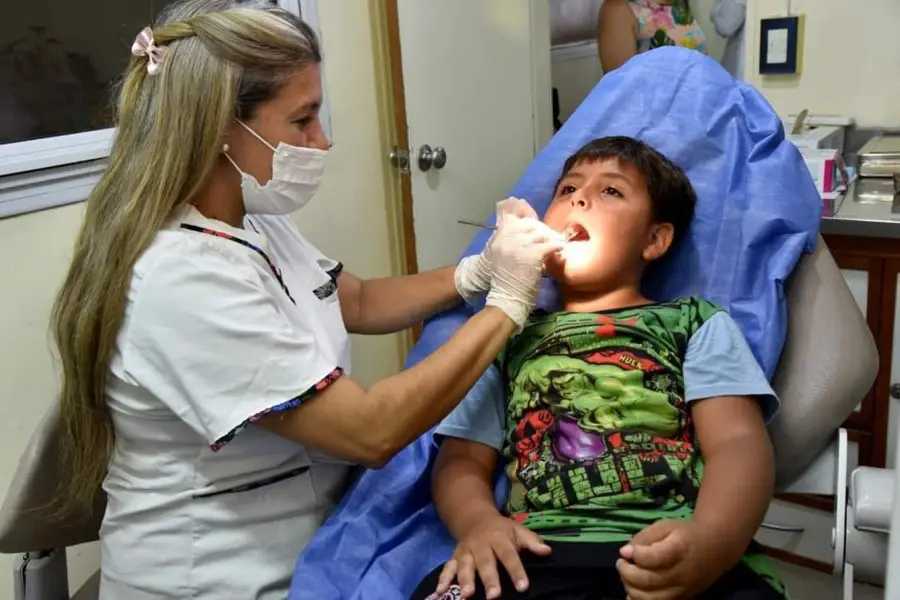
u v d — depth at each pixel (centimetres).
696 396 112
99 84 164
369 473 124
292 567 111
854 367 119
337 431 98
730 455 104
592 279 125
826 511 202
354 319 136
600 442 109
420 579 110
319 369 97
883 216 187
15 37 149
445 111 249
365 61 227
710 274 133
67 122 158
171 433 103
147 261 96
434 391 103
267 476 109
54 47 155
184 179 99
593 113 149
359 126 228
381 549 113
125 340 97
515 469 115
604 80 154
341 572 108
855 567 105
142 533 106
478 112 265
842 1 225
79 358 100
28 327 147
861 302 192
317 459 118
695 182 139
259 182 105
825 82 233
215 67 97
